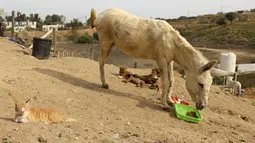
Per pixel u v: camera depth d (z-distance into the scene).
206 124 8.88
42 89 9.10
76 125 6.87
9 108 7.20
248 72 19.16
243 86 23.70
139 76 11.88
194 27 101.94
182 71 14.87
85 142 5.99
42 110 6.66
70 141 5.90
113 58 41.66
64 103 8.35
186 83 9.32
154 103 9.77
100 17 10.23
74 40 71.75
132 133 7.00
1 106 7.25
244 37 76.88
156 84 11.28
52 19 122.25
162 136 7.09
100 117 7.85
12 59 12.66
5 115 6.73
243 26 88.75
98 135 6.47
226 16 96.12
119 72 12.48
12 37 26.75
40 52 14.30
